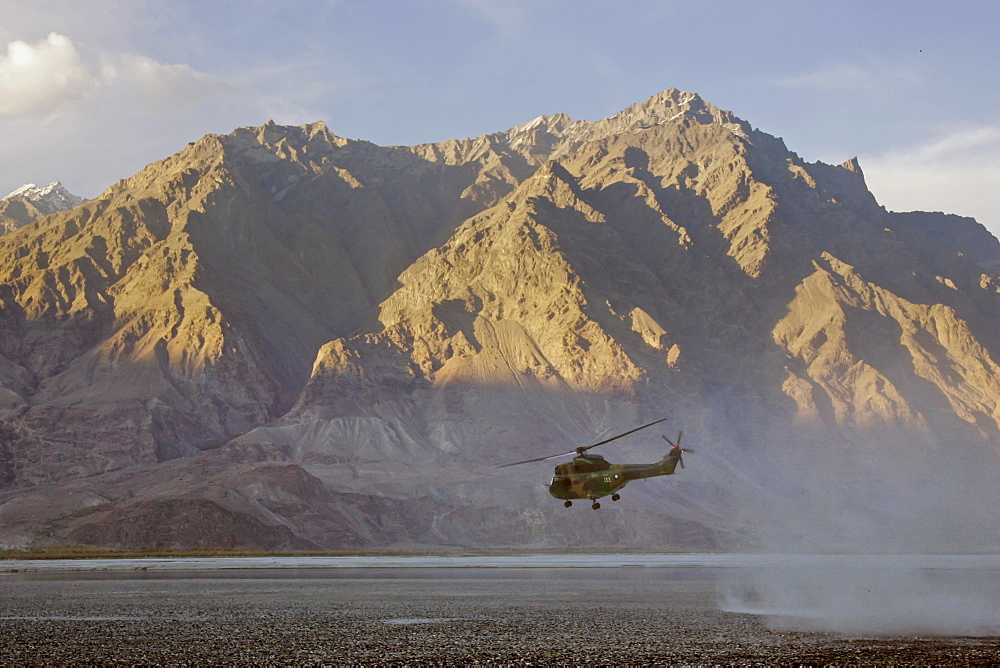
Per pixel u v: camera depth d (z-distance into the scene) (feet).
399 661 162.09
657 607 249.75
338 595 286.87
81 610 240.32
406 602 262.67
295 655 167.84
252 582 350.02
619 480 232.73
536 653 169.89
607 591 304.30
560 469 233.96
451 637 189.78
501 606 251.39
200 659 164.14
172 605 253.24
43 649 174.40
